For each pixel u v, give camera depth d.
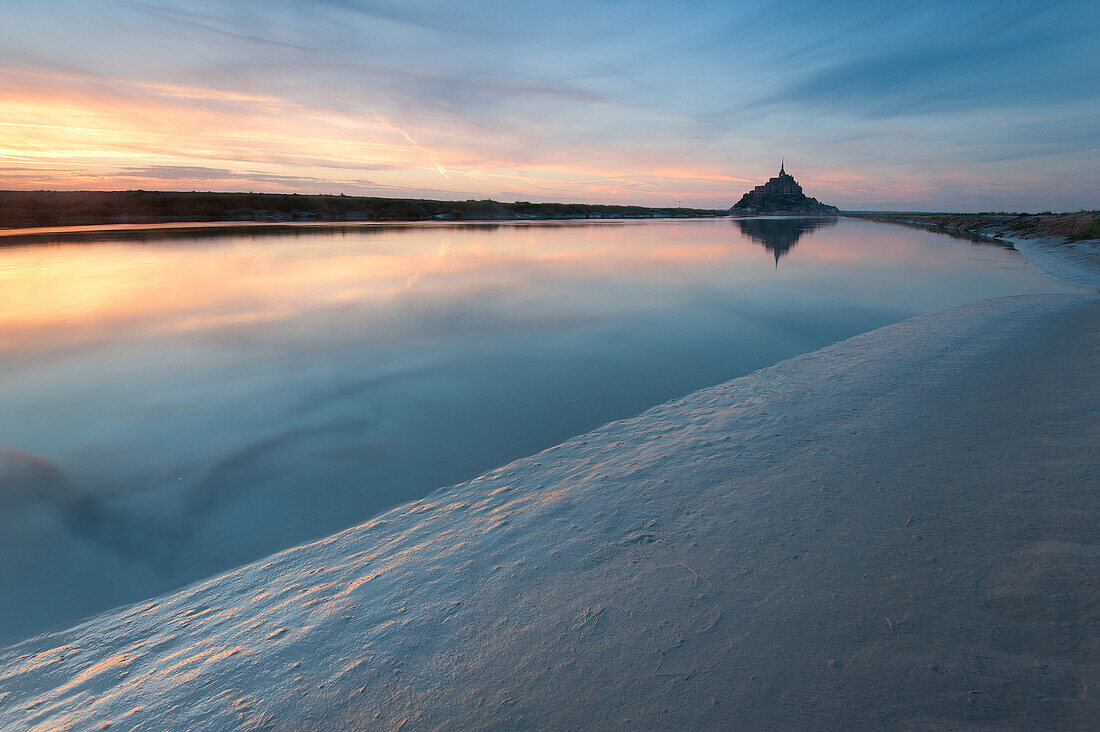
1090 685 1.38
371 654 1.75
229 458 3.64
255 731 1.47
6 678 1.87
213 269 12.19
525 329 7.33
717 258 17.25
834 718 1.36
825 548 2.14
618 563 2.16
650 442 3.64
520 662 1.65
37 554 2.68
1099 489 2.39
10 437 3.91
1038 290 10.20
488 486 3.14
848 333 7.09
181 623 2.10
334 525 2.86
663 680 1.53
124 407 4.47
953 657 1.53
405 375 5.38
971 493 2.49
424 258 15.55
